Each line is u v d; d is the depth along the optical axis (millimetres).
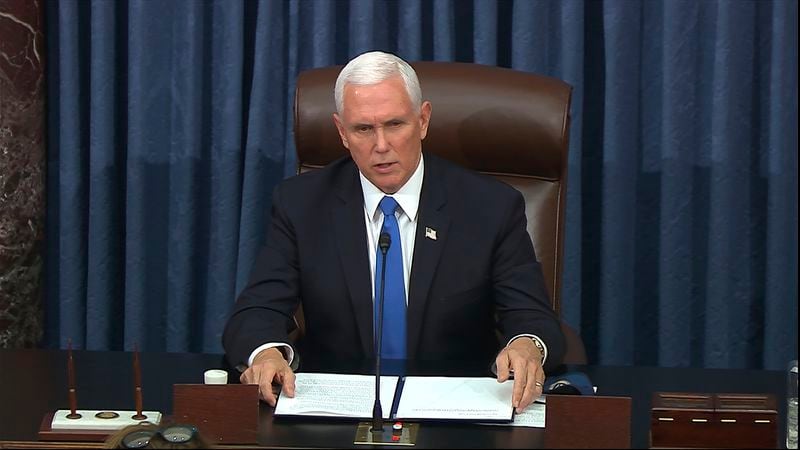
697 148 13531
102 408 8000
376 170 9516
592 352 14102
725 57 12992
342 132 9773
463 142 10625
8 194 13211
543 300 9625
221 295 13789
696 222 13680
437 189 10031
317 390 8148
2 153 13070
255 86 13320
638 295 14016
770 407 7105
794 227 13367
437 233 9883
